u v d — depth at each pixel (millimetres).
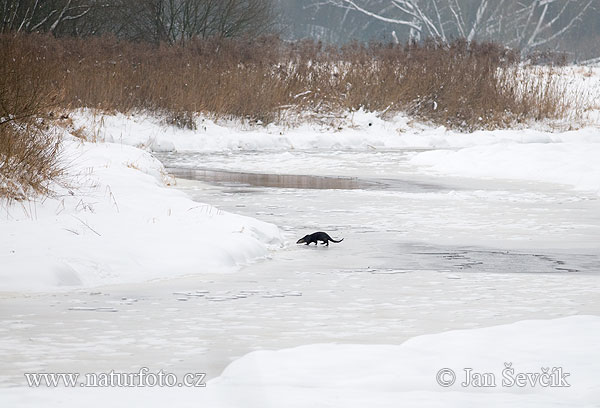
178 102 100688
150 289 29891
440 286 30828
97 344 22094
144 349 21578
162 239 36250
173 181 64438
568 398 16688
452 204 54312
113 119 94375
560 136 110812
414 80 119562
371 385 17516
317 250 38906
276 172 73625
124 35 153750
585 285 31125
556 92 125188
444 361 19047
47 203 39844
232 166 78250
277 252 38469
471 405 16203
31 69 62594
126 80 101500
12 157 41875
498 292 29734
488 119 118500
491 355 19516
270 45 126000
